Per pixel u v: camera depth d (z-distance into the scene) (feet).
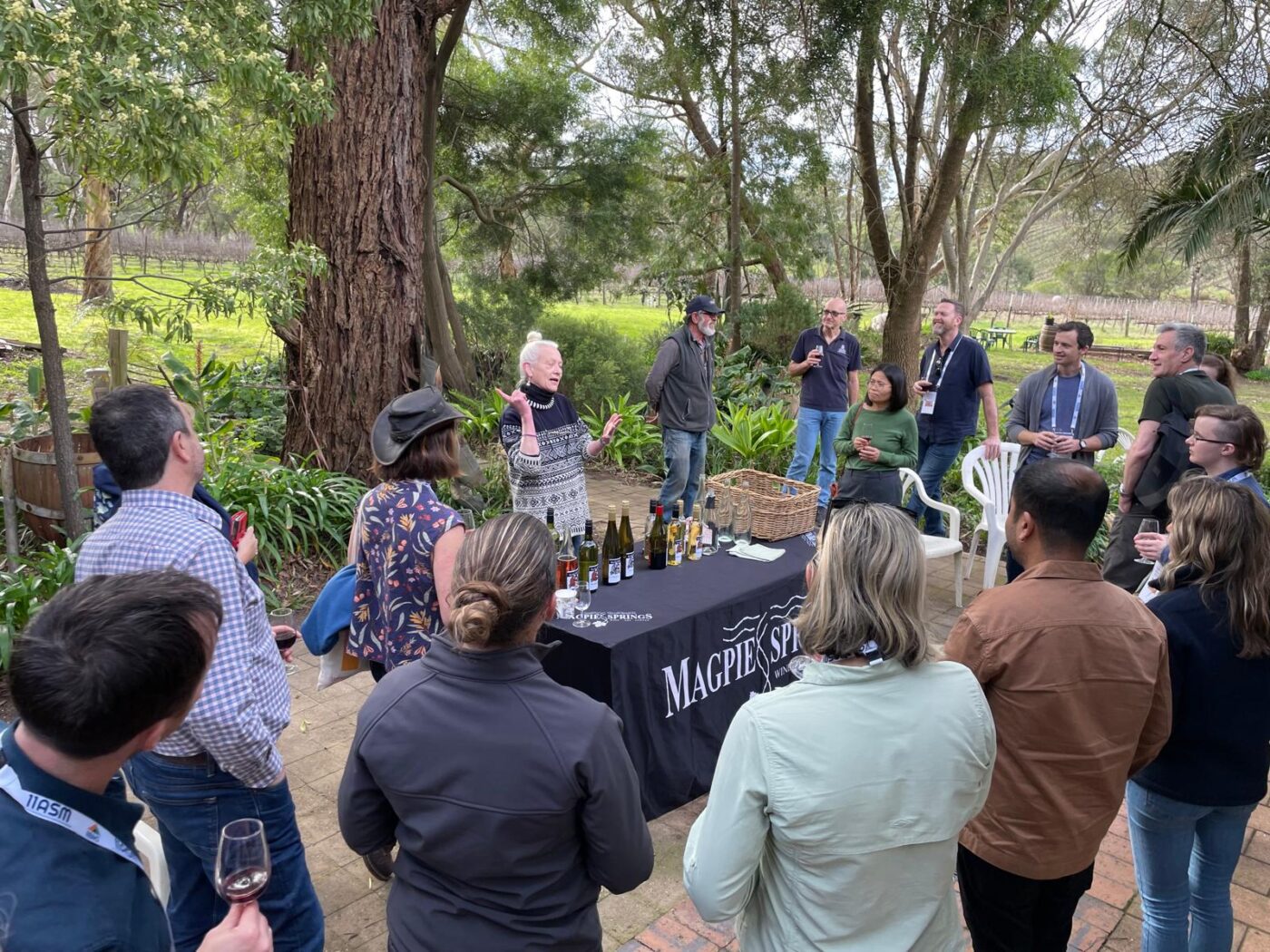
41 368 19.47
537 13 35.99
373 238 20.35
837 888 4.52
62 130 12.05
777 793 4.41
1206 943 7.02
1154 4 36.78
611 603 10.14
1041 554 6.12
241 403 26.84
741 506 12.63
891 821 4.46
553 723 4.65
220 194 43.78
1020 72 31.50
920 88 41.47
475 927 4.70
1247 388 68.33
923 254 42.86
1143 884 7.10
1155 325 124.88
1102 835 6.04
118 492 6.63
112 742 3.31
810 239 47.01
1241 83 35.78
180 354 40.93
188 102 12.10
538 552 4.82
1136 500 13.05
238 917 3.92
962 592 17.97
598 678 9.05
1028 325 134.72
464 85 39.06
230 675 5.57
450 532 7.87
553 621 9.50
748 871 4.57
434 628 8.03
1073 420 16.02
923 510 18.94
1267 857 9.90
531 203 41.73
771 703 4.58
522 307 41.57
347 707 12.80
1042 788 5.84
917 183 47.60
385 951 8.14
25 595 13.11
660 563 11.47
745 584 10.92
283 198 37.06
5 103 12.46
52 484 16.07
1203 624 6.33
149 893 3.44
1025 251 125.49
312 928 6.72
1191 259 36.42
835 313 22.08
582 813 4.72
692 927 8.56
